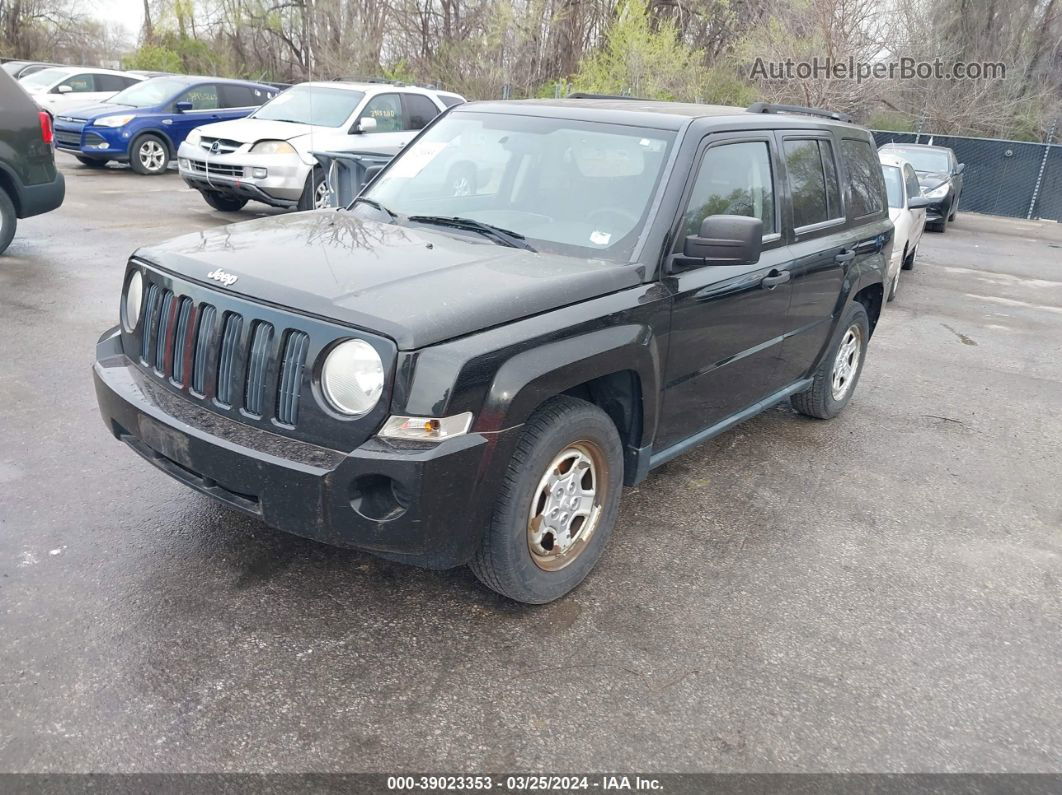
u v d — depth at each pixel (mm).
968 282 12586
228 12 31734
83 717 2764
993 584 4094
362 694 2986
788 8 23906
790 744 2926
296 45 31359
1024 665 3479
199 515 4035
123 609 3316
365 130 11773
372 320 2900
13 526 3807
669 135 4070
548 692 3078
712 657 3354
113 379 3475
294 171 11156
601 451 3590
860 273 5586
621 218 3854
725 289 4117
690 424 4285
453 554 3094
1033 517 4863
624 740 2879
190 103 16328
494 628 3412
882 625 3676
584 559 3668
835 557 4223
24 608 3266
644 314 3605
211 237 3707
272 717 2840
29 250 9031
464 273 3336
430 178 4445
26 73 22828
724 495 4809
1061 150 23250
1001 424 6410
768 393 5055
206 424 3125
